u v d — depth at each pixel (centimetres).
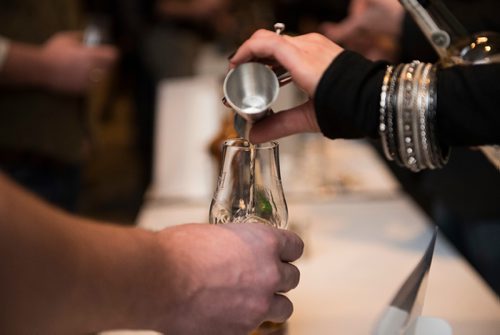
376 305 78
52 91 134
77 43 135
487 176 107
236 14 221
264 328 70
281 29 62
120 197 279
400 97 55
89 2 212
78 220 48
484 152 61
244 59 59
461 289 81
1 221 41
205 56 266
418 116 55
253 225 56
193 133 154
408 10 62
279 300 57
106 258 47
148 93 250
